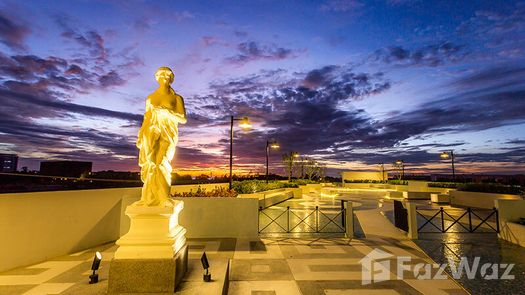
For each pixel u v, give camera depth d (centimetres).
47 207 752
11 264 658
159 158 501
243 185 1961
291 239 994
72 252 816
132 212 471
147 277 449
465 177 3375
